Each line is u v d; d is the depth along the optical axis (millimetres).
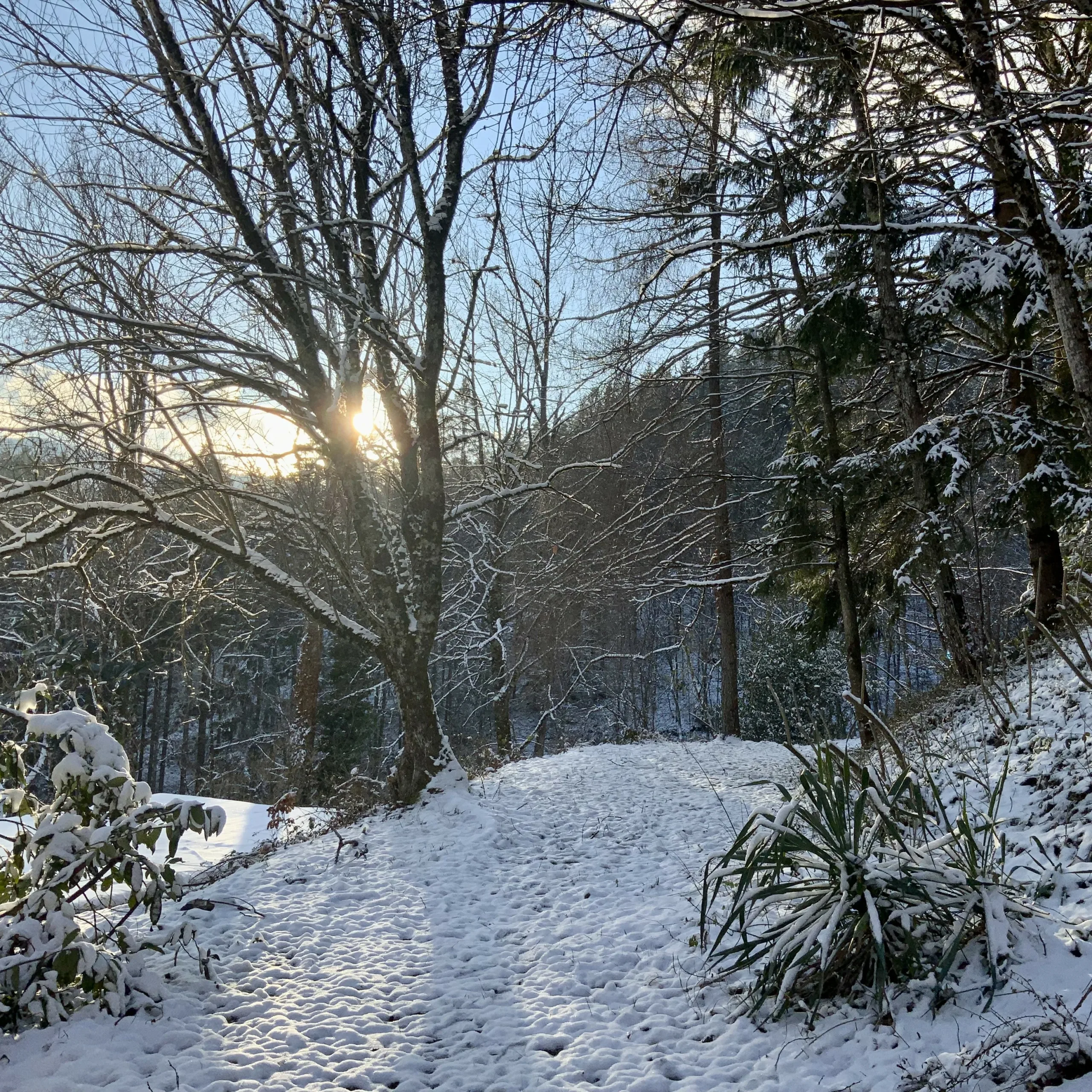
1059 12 6473
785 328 14297
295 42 8094
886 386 13672
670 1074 3857
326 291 8789
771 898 4496
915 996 3887
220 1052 4246
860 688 13469
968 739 7902
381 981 5215
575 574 19828
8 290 7465
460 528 19625
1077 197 9211
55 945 4328
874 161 7102
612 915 6223
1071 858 4738
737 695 21469
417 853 8273
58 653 13078
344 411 10344
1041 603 10539
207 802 8602
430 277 10203
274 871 7859
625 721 30656
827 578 14977
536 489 11938
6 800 4879
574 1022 4516
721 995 4578
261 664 32531
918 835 5055
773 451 23750
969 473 10227
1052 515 9648
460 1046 4344
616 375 14664
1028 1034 3145
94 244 8320
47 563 11867
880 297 11445
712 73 8945
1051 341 10609
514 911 6523
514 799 10688
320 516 11078
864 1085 3377
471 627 21922
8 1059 4074
